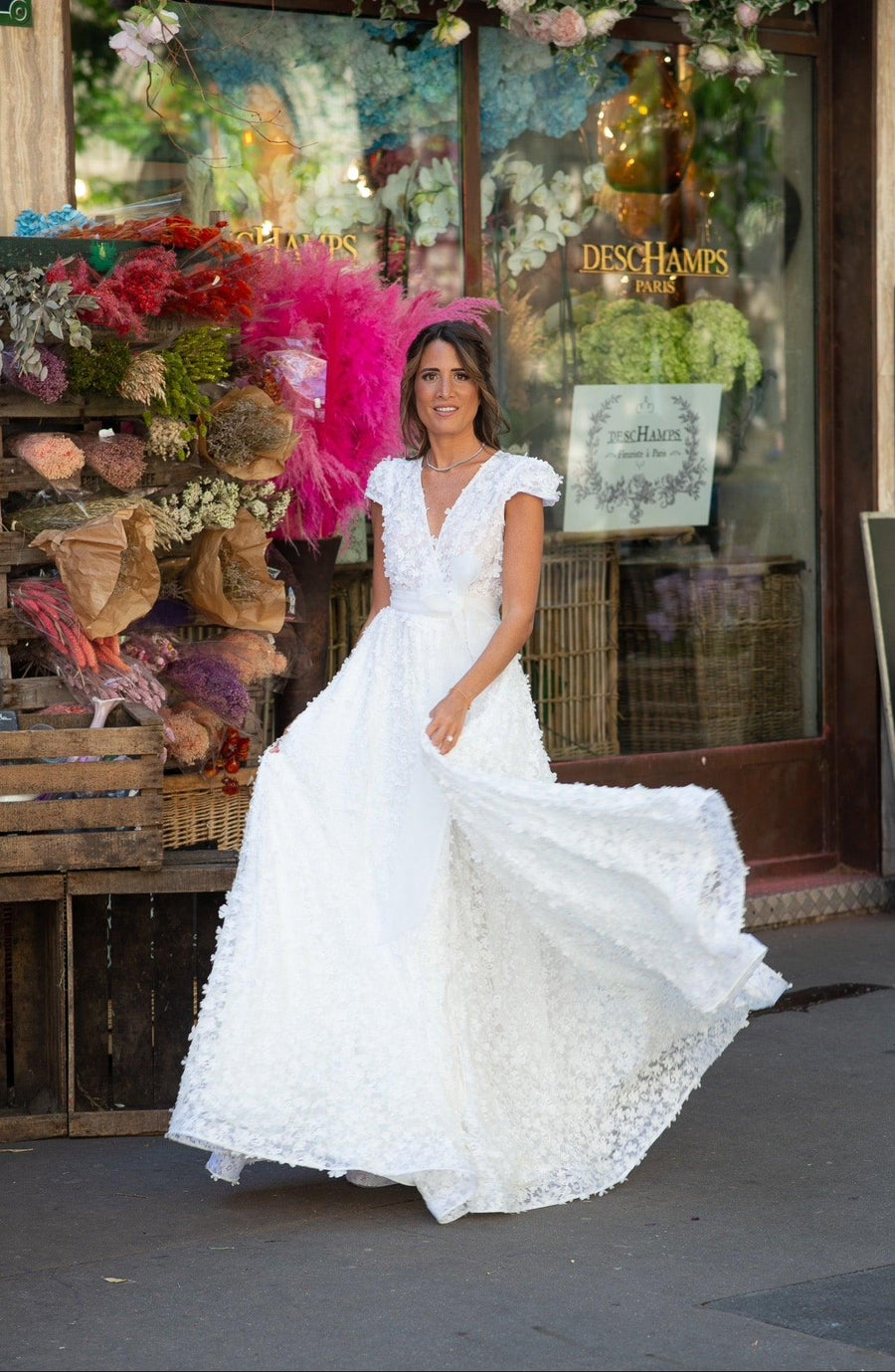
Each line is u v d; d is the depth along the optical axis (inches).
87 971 185.5
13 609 187.0
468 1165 153.4
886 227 278.2
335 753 164.2
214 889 183.0
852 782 288.8
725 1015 165.5
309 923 158.7
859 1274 144.4
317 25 241.4
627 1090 166.9
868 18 274.2
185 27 231.1
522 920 161.6
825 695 289.4
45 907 185.5
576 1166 163.3
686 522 278.1
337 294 214.8
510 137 259.0
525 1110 161.8
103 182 226.5
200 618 206.8
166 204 220.1
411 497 169.0
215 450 199.6
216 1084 155.1
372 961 156.6
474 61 253.1
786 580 287.1
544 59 259.9
